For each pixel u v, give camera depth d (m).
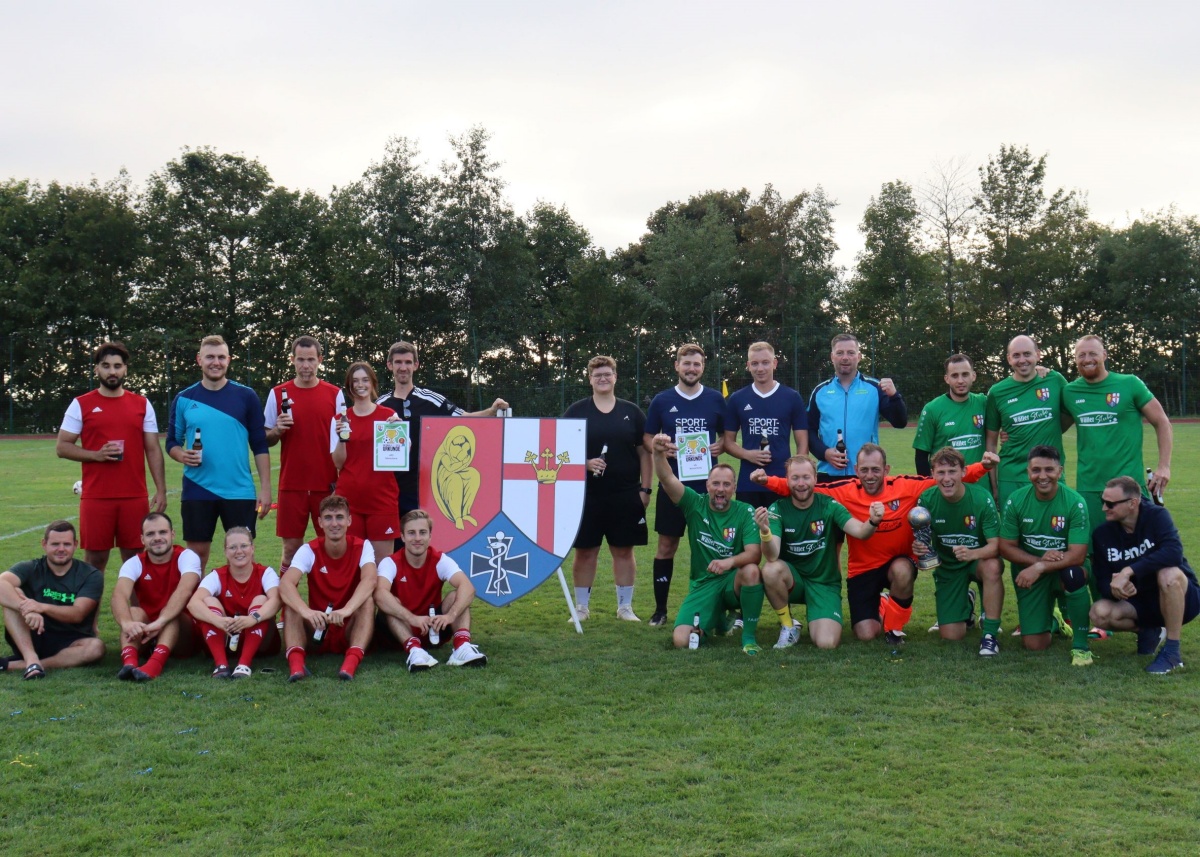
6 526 12.86
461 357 42.88
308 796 4.09
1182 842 3.61
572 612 7.27
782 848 3.59
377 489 7.28
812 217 50.41
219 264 43.59
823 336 39.94
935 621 7.49
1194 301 44.25
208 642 6.05
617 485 7.74
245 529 6.27
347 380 7.31
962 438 7.62
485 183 44.50
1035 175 46.09
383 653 6.57
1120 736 4.73
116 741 4.74
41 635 6.17
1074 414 7.12
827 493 6.96
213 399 7.07
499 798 4.06
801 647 6.64
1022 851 3.55
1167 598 5.90
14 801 4.04
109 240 42.56
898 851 3.56
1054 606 6.85
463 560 7.39
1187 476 17.27
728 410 8.02
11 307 40.28
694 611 6.79
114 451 6.73
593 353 40.09
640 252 58.09
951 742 4.68
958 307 46.28
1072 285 46.25
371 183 44.50
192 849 3.62
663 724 4.98
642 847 3.61
